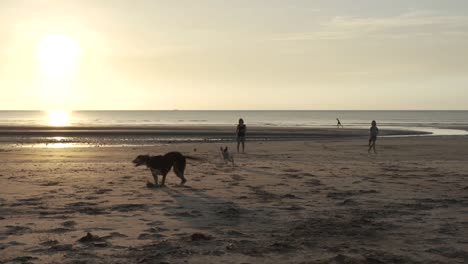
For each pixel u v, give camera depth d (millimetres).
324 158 24375
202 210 10297
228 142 41125
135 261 6516
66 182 14656
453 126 88125
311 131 64125
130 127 75750
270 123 114750
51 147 34219
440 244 7527
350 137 50688
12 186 13695
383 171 17969
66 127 73438
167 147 32750
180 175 14258
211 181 15102
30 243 7441
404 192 12852
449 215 9812
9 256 6730
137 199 11688
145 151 28891
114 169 18359
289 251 7086
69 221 9023
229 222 9109
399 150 30047
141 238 7781
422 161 22594
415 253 7023
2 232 8156
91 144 38625
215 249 7141
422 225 8875
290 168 19047
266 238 7875
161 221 9148
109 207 10578
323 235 8094
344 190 13180
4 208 10375
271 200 11594
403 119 161375
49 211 10062
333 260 6625
